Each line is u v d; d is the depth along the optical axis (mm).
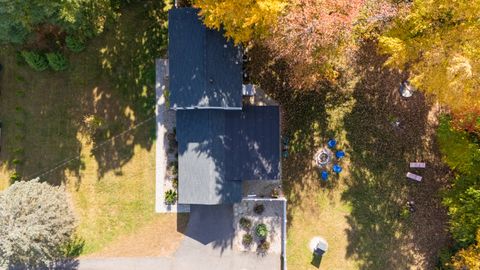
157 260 33969
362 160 34406
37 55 32562
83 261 33938
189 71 30094
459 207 30938
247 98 34094
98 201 34188
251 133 32375
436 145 34500
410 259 34312
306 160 34312
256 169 32344
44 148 34375
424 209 34469
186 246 34000
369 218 34312
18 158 34281
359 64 34062
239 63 30688
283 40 26688
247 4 25234
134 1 34031
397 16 26391
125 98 34219
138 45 34219
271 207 34031
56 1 27469
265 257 33938
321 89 34344
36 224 29094
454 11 24703
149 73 34125
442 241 34375
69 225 31219
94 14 29891
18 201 29219
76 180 34312
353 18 25578
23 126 34344
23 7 27391
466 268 32844
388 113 34375
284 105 34281
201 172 31188
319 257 34062
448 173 34469
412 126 34438
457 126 30828
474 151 30109
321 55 27078
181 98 30344
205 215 34031
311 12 25156
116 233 34156
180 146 31578
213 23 26531
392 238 34312
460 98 26359
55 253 32000
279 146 32719
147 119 34125
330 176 34344
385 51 28516
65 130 34312
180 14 30344
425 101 34406
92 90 34281
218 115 31312
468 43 25172
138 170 34125
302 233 34188
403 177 34500
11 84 34281
